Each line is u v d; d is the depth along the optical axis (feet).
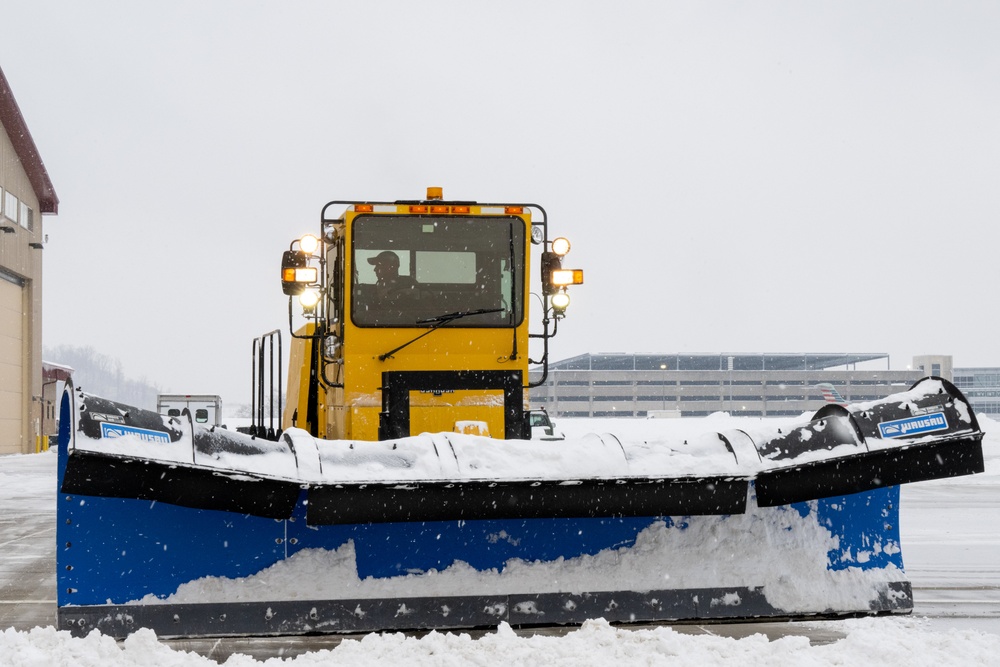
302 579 18.98
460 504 17.80
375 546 19.33
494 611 19.48
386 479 17.43
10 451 137.39
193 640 20.59
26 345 143.95
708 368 417.08
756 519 20.52
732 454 18.72
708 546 20.30
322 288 23.53
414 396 22.88
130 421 16.75
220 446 17.21
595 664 16.81
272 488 17.30
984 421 143.74
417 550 19.47
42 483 74.59
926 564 31.89
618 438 18.99
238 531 18.80
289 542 19.01
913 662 17.21
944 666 17.03
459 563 19.60
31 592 27.40
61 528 18.02
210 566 18.63
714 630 21.08
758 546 20.44
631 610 19.80
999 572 30.17
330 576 19.10
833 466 18.95
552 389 383.24
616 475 18.11
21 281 143.33
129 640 17.06
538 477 17.85
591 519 20.03
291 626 18.78
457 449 18.10
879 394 399.85
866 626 19.94
